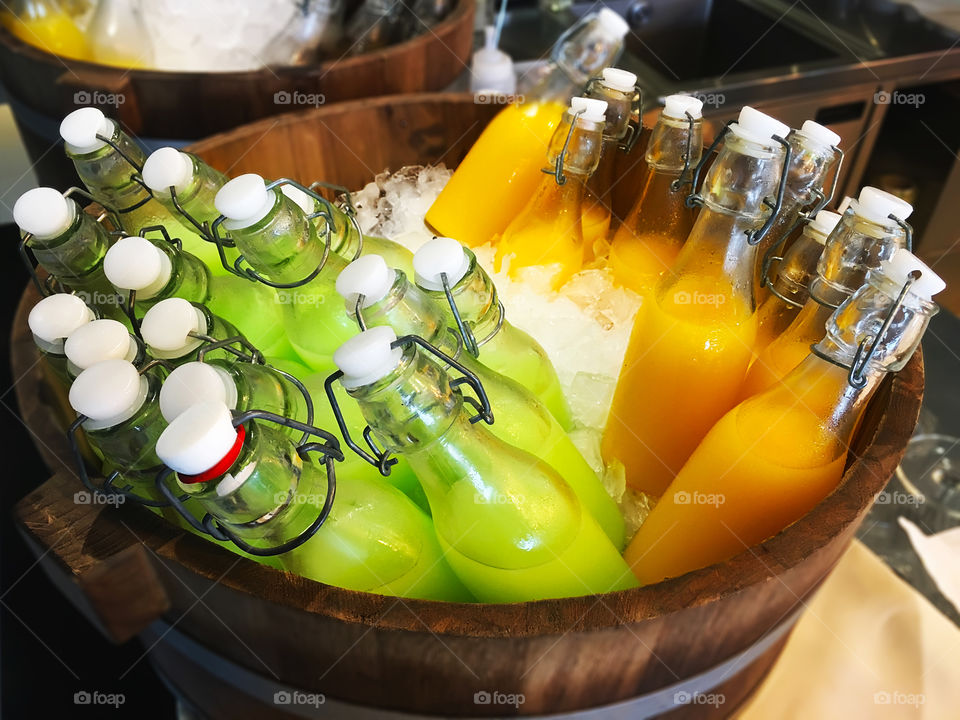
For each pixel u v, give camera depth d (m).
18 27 0.90
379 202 0.71
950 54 1.29
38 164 0.89
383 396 0.32
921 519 0.65
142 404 0.35
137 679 0.60
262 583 0.32
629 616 0.31
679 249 0.56
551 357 0.55
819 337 0.43
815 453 0.39
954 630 0.56
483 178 0.63
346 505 0.39
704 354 0.45
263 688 0.39
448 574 0.42
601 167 0.62
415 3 0.99
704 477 0.43
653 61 1.56
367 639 0.32
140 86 0.76
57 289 0.48
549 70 0.66
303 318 0.47
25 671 0.58
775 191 0.44
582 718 0.38
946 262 1.48
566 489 0.41
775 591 0.34
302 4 0.98
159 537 0.33
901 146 1.42
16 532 0.66
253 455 0.32
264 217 0.40
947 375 0.75
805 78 1.23
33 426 0.40
